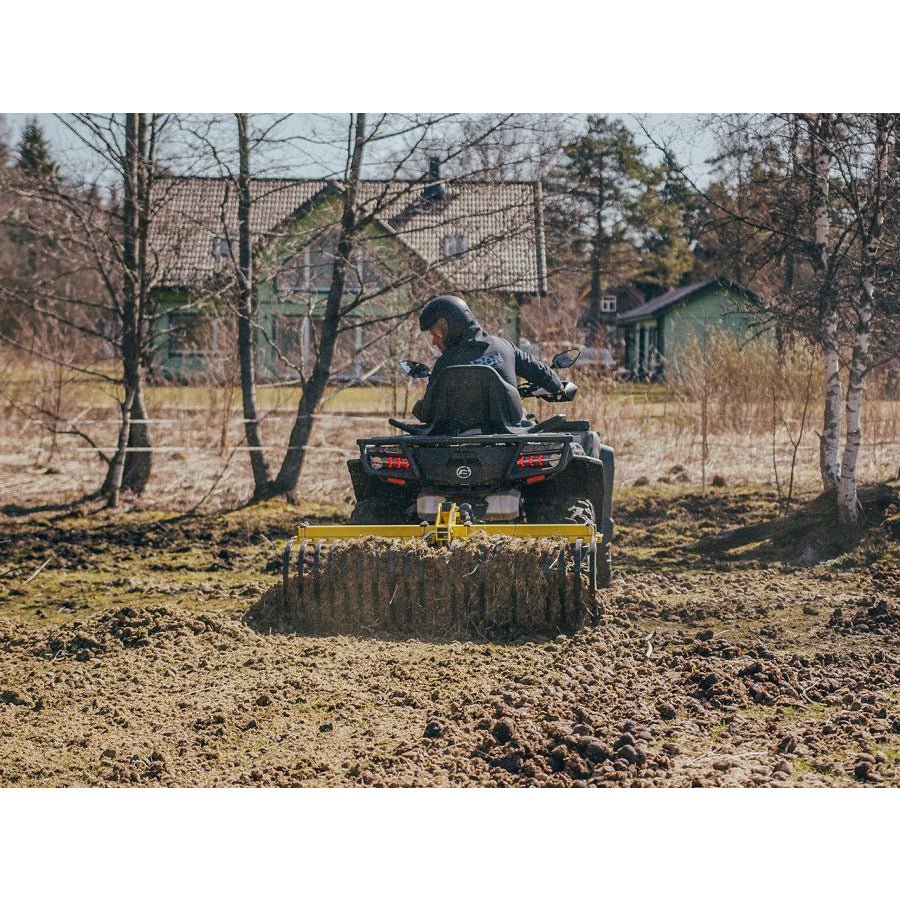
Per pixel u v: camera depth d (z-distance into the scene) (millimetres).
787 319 11562
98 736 5852
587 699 6277
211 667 7016
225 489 14797
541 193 13703
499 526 8023
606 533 9156
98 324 19578
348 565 7867
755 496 13516
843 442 15953
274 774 5316
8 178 13352
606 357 20969
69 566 10547
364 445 8219
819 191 10938
